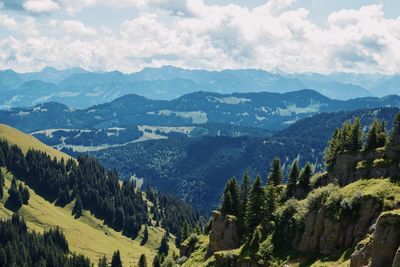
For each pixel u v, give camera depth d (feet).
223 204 528.63
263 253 435.94
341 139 520.01
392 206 371.97
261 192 493.77
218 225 517.96
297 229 430.20
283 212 454.40
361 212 383.86
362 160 463.42
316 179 514.27
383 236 309.42
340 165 481.46
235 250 462.19
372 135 474.08
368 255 320.91
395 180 403.95
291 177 524.11
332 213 399.65
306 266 394.52
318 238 406.21
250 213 492.54
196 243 608.60
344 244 386.73
